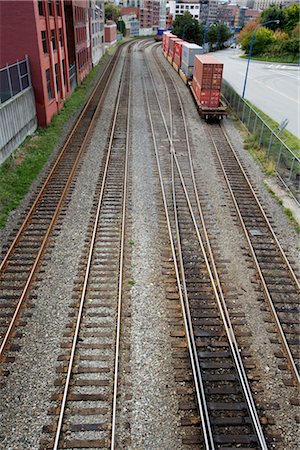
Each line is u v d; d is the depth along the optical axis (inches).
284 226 559.8
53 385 313.6
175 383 320.8
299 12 2901.1
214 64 1021.8
